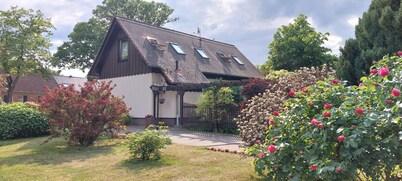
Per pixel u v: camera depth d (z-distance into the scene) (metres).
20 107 12.84
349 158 3.04
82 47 33.28
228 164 6.66
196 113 15.54
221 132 14.02
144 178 5.79
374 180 3.21
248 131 6.20
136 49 17.33
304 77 9.15
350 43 8.27
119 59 19.22
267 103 6.27
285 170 3.46
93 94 10.07
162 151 8.31
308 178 3.37
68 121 9.59
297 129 3.66
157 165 6.74
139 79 17.89
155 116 17.14
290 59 24.91
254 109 6.43
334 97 3.77
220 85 14.43
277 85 8.26
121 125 10.51
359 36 8.26
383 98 3.29
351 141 2.97
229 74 20.62
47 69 29.16
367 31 8.01
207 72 19.12
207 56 21.17
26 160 7.66
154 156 7.46
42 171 6.48
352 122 3.20
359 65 7.77
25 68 26.97
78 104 9.51
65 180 5.78
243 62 24.33
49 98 9.65
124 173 6.17
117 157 7.79
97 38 33.31
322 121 3.33
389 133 3.11
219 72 20.05
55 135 9.87
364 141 3.05
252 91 12.17
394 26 7.30
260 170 3.66
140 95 17.80
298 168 3.41
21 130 12.15
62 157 7.97
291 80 8.70
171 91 17.17
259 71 24.77
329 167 3.03
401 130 3.04
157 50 18.23
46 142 10.15
